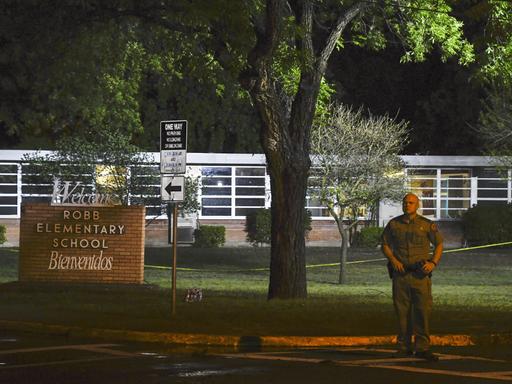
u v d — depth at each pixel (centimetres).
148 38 5200
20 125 8319
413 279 2383
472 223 7994
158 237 7956
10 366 2223
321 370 2191
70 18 4284
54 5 4259
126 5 4191
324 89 4591
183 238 7919
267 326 2869
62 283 4409
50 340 2742
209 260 6881
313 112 3991
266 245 7962
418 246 2388
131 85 7538
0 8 4350
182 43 4422
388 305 3678
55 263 4428
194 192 6825
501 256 7162
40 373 2123
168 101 9069
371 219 8081
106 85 6975
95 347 2584
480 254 7294
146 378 2062
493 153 6938
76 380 2033
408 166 7656
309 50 3897
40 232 4438
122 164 5988
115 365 2248
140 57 5950
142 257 4456
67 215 4444
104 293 4184
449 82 9256
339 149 5662
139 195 6012
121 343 2689
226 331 2756
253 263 6800
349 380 2052
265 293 4578
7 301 3688
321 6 5244
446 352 2555
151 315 3120
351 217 6100
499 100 6869
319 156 5678
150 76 8775
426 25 4481
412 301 2397
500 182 8269
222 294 4397
